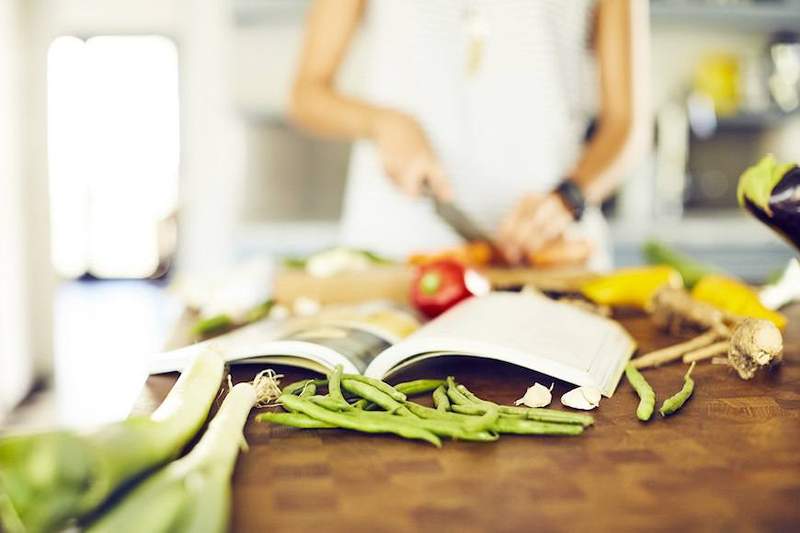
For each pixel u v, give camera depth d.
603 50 1.70
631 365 0.81
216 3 2.83
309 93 1.69
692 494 0.49
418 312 1.15
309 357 0.76
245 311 1.21
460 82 1.80
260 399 0.68
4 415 3.02
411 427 0.59
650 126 2.87
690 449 0.57
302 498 0.48
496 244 1.48
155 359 0.80
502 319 0.85
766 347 0.77
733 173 3.02
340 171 3.01
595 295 1.22
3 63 3.27
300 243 2.71
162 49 6.09
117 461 0.41
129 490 0.43
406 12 1.78
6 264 3.25
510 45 1.75
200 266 2.96
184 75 3.02
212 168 2.93
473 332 0.78
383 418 0.61
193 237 2.96
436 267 1.13
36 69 3.49
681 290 1.12
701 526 0.44
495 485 0.50
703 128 2.93
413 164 1.47
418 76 1.81
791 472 0.53
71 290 5.90
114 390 3.33
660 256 1.38
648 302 1.10
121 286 6.09
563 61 1.78
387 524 0.45
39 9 3.45
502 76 1.78
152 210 6.56
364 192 1.93
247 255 2.71
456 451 0.57
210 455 0.46
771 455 0.56
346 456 0.56
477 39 1.77
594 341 0.86
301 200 3.02
